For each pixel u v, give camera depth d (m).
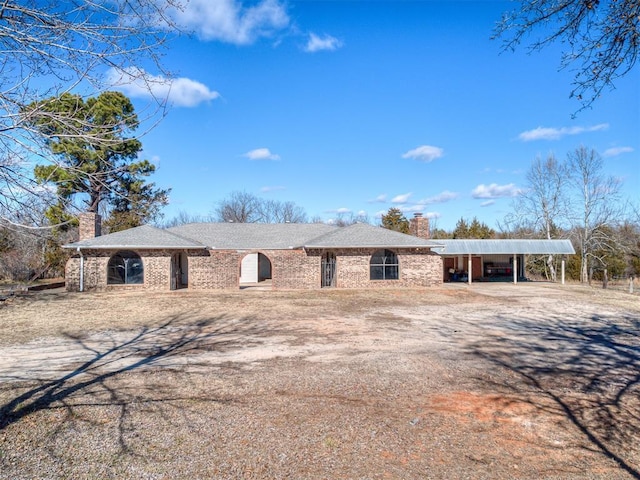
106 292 24.47
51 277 31.02
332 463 4.61
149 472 4.39
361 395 6.84
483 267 35.53
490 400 6.67
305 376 7.88
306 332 12.43
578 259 40.84
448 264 35.72
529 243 31.97
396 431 5.47
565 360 9.27
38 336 11.86
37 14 3.72
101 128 4.04
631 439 5.30
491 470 4.48
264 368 8.45
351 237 27.72
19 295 22.09
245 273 34.00
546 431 5.52
